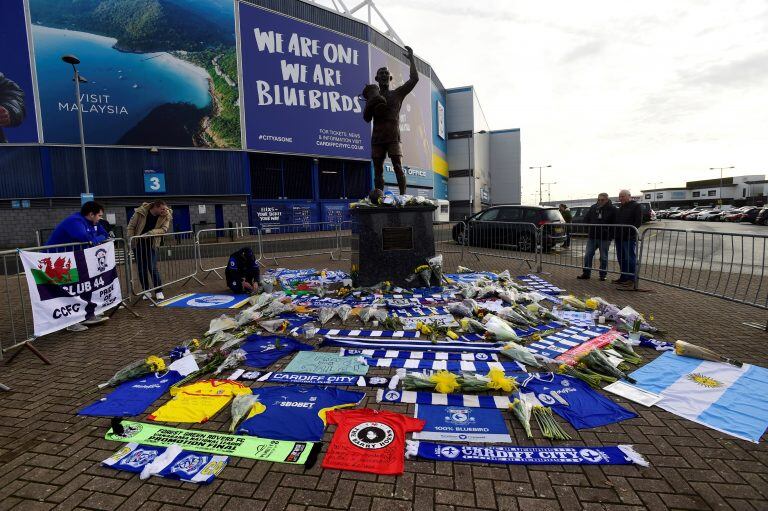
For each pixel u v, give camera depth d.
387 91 7.30
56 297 4.71
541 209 12.45
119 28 17.75
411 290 6.72
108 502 2.11
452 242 15.09
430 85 36.31
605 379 3.41
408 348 4.20
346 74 24.30
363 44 25.12
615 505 2.04
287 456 2.44
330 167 25.11
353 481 2.22
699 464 2.35
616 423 2.79
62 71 16.97
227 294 7.39
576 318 5.20
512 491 2.13
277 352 4.15
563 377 3.49
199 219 19.98
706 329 4.77
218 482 2.23
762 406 2.97
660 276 8.62
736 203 74.19
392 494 2.12
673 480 2.22
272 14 21.16
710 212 50.50
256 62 20.81
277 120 21.66
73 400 3.27
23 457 2.50
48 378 3.72
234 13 20.00
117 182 18.08
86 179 15.55
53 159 17.08
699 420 2.81
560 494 2.11
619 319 4.88
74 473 2.35
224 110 20.02
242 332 4.75
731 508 2.02
